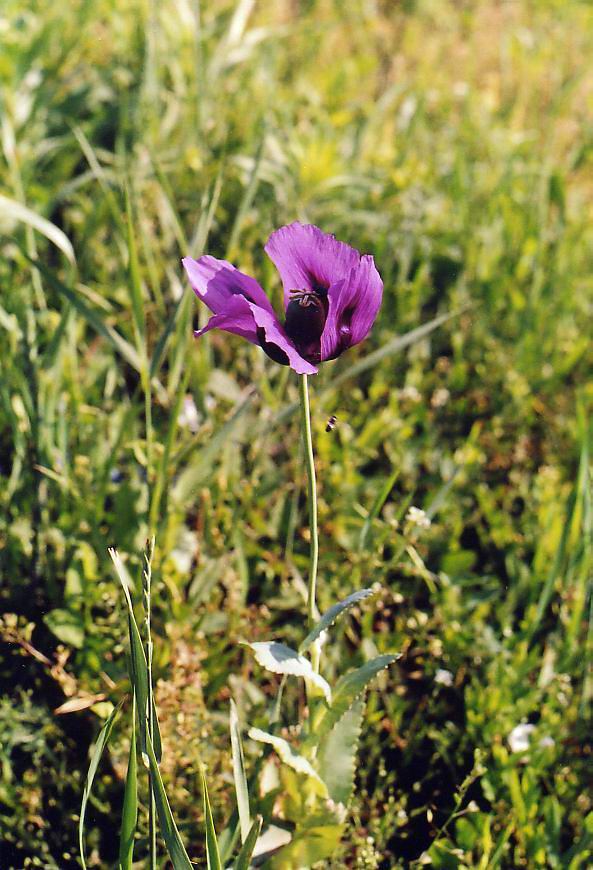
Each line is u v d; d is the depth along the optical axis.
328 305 0.61
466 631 0.84
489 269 1.16
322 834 0.68
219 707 0.80
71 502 0.84
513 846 0.75
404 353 1.07
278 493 0.92
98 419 0.90
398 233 1.18
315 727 0.67
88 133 1.21
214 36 1.35
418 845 0.76
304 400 0.63
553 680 0.80
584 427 0.90
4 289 0.97
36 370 0.84
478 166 1.38
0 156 1.10
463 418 1.03
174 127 1.23
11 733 0.74
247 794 0.64
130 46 1.31
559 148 1.54
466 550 0.92
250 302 0.61
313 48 1.60
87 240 1.05
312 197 1.15
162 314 0.95
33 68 1.24
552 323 1.12
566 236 1.23
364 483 0.93
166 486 0.84
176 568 0.82
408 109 1.45
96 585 0.79
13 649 0.78
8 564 0.82
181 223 1.11
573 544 0.88
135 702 0.61
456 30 1.90
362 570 0.84
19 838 0.72
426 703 0.81
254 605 0.84
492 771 0.76
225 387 0.95
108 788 0.74
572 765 0.78
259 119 1.22
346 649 0.84
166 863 0.73
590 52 1.89
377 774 0.78
